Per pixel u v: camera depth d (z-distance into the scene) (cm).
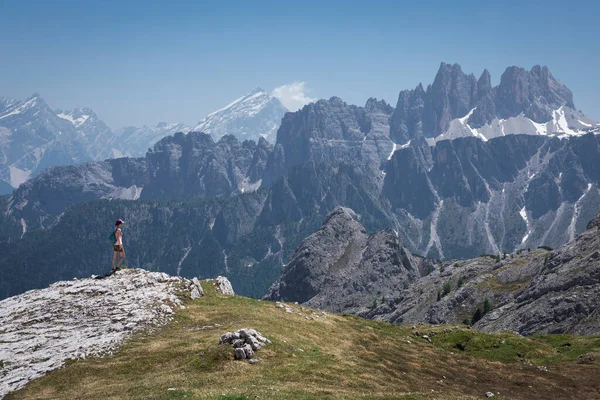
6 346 4291
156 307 5122
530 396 4928
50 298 5350
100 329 4619
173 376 3619
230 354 4012
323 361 4344
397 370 4816
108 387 3472
